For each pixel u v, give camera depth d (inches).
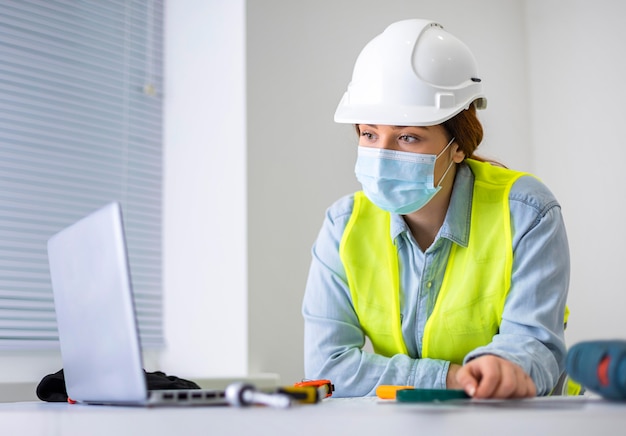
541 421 25.7
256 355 104.1
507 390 38.0
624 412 26.1
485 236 59.6
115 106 113.0
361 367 57.9
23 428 39.5
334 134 117.1
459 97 61.2
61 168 105.7
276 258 108.2
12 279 99.1
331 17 118.5
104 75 111.1
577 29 134.3
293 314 109.4
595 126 130.6
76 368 44.5
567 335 130.6
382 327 62.1
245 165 106.3
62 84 107.3
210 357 107.4
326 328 62.2
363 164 61.1
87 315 41.3
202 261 110.3
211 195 110.4
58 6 107.7
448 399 37.9
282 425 28.8
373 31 123.0
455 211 60.6
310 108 114.6
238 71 108.8
